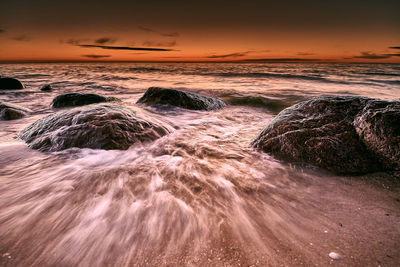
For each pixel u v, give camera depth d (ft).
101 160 10.73
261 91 39.50
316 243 5.44
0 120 18.97
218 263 4.88
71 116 13.48
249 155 11.59
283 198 7.57
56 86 49.11
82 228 5.94
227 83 58.54
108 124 12.53
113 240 5.52
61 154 11.22
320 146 10.19
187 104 23.76
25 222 6.18
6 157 10.79
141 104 23.98
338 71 107.86
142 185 8.37
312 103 12.57
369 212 6.71
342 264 4.82
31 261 4.86
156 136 13.78
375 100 11.01
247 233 5.81
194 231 5.88
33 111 23.18
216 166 10.28
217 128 17.81
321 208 6.95
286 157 10.79
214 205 7.13
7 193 7.72
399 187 8.09
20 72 102.89
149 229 5.94
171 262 4.88
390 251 5.16
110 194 7.68
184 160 10.96
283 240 5.55
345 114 11.10
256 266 4.80
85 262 4.87
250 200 7.45
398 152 8.68
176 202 7.26
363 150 9.65
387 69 127.03
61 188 8.05
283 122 12.16
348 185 8.38
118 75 88.33
